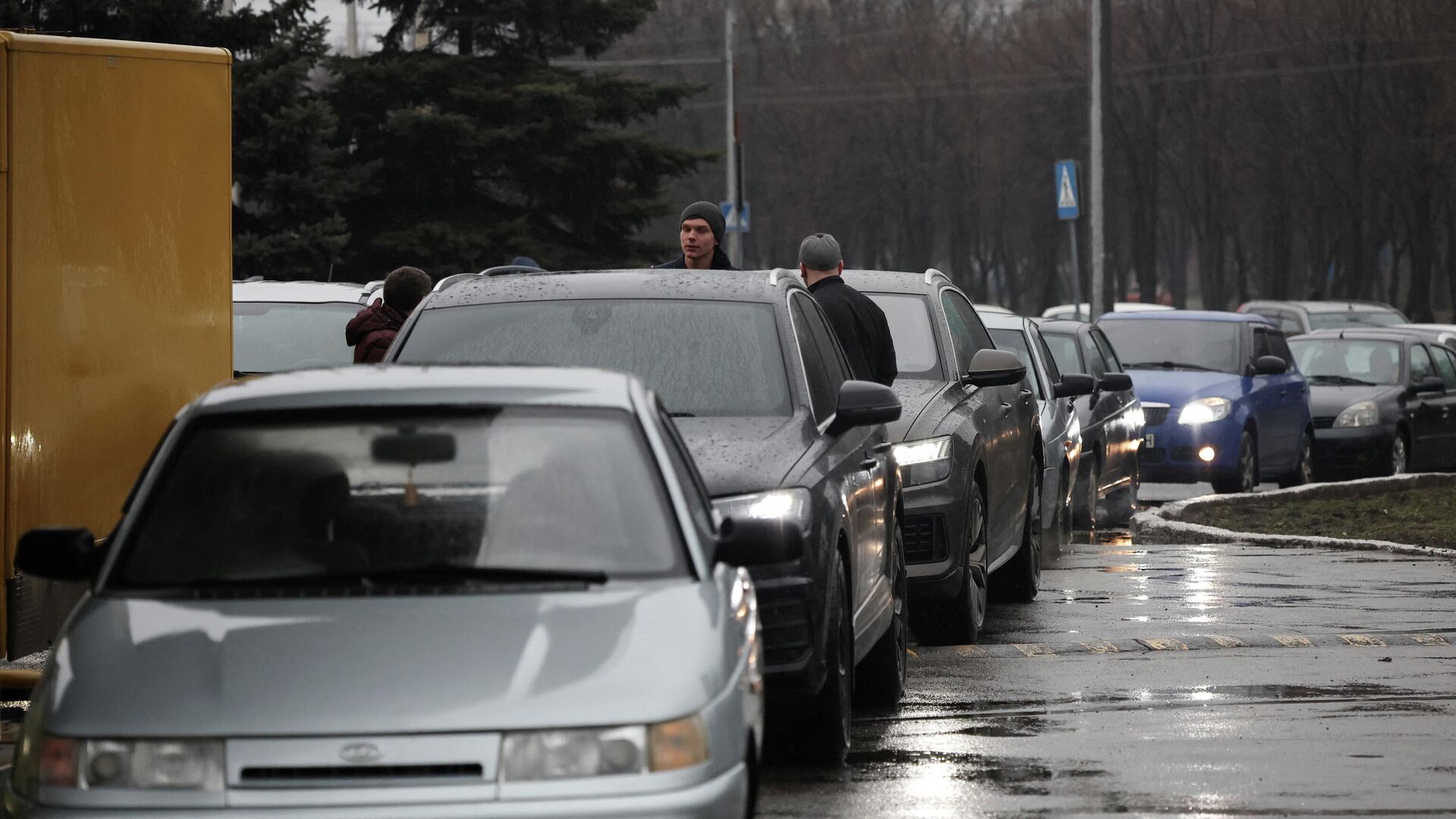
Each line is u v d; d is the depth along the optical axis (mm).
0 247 30484
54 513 31406
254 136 109062
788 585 25891
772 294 31219
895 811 25203
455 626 18547
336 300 52062
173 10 102812
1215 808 25359
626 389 21766
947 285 45562
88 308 32062
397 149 131875
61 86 31641
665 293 31375
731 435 28016
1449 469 103812
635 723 17641
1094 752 28969
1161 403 78438
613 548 20047
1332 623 42469
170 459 20781
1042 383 57531
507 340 30656
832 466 28250
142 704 17609
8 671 31938
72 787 17344
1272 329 86312
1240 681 35125
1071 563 55250
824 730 27359
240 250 108188
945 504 37594
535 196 136125
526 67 137375
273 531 20078
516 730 17484
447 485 20453
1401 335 98750
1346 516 67562
